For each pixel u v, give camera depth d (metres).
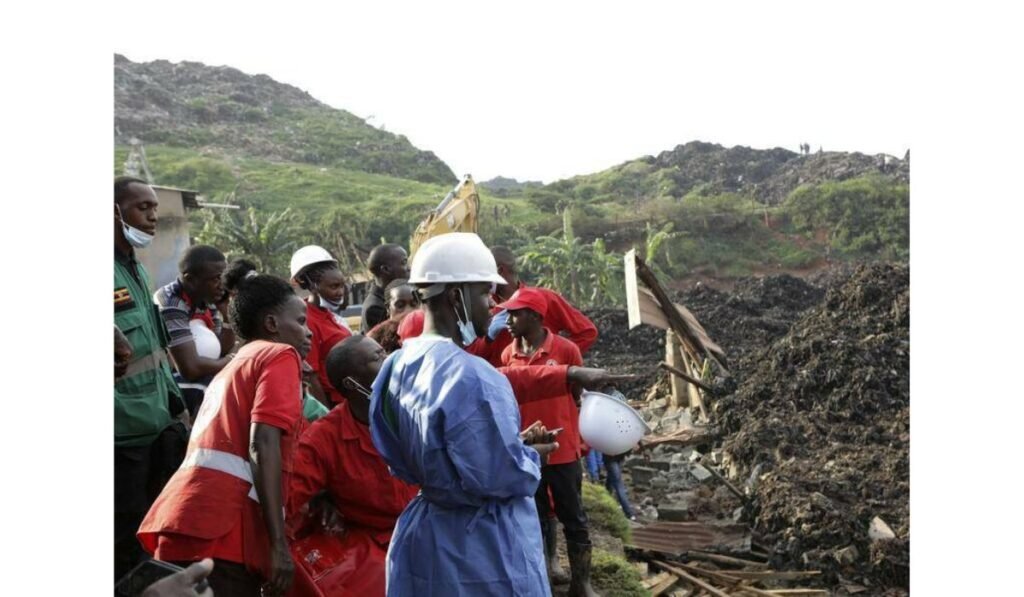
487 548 3.14
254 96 107.62
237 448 3.41
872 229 54.66
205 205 19.06
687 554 8.42
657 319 12.58
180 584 2.74
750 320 20.84
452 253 3.29
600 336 20.59
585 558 5.32
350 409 3.84
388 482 3.79
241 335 3.77
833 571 8.27
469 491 3.09
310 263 5.33
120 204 4.13
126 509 3.98
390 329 5.08
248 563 3.38
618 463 9.14
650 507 9.74
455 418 3.05
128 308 4.07
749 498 9.53
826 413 11.21
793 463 10.02
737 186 75.00
